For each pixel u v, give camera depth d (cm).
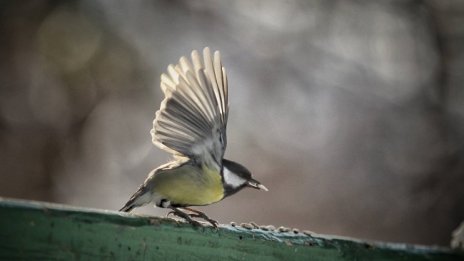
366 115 1703
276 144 1625
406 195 1608
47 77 1466
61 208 489
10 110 1448
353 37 1784
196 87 582
